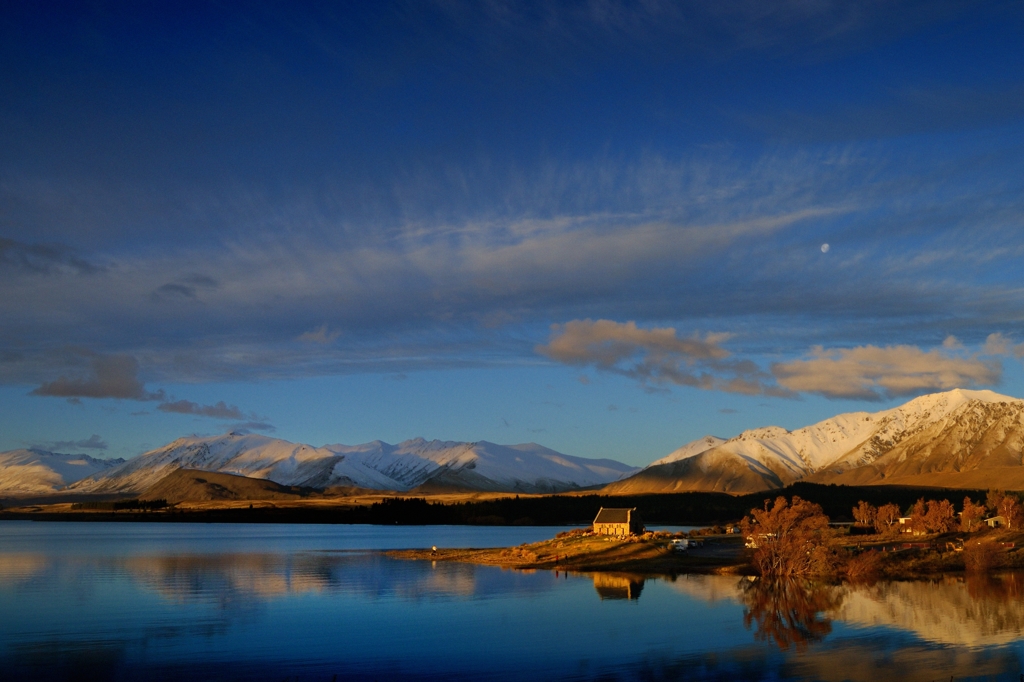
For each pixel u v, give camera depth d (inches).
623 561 5821.9
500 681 2439.7
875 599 3873.0
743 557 5910.4
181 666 2628.0
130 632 3179.1
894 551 5797.2
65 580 5039.4
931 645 2847.0
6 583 4874.5
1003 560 5255.9
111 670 2578.7
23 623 3398.1
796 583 4530.0
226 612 3688.5
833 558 4803.2
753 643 2898.6
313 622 3388.3
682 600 3922.2
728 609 3627.0
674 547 6451.8
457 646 2898.6
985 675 2468.0
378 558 6894.7
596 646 2876.5
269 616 3563.0
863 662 2628.0
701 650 2807.6
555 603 3873.0
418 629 3221.0
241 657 2746.1
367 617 3508.9
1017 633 3034.0
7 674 2534.5
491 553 7219.5
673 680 2442.2
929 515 7687.0
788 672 2511.1
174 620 3462.1
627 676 2487.7
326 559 6801.2
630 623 3304.6
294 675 2514.8
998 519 7613.2
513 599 4037.9
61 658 2731.3
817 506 4943.4
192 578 5162.4
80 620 3469.5
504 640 2989.7
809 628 3149.6
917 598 3882.9
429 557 6943.9
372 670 2568.9
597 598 4030.5
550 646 2881.4
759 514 5000.0
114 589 4557.1
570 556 6284.5
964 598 3875.5
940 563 5108.3
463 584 4731.8
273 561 6574.8
